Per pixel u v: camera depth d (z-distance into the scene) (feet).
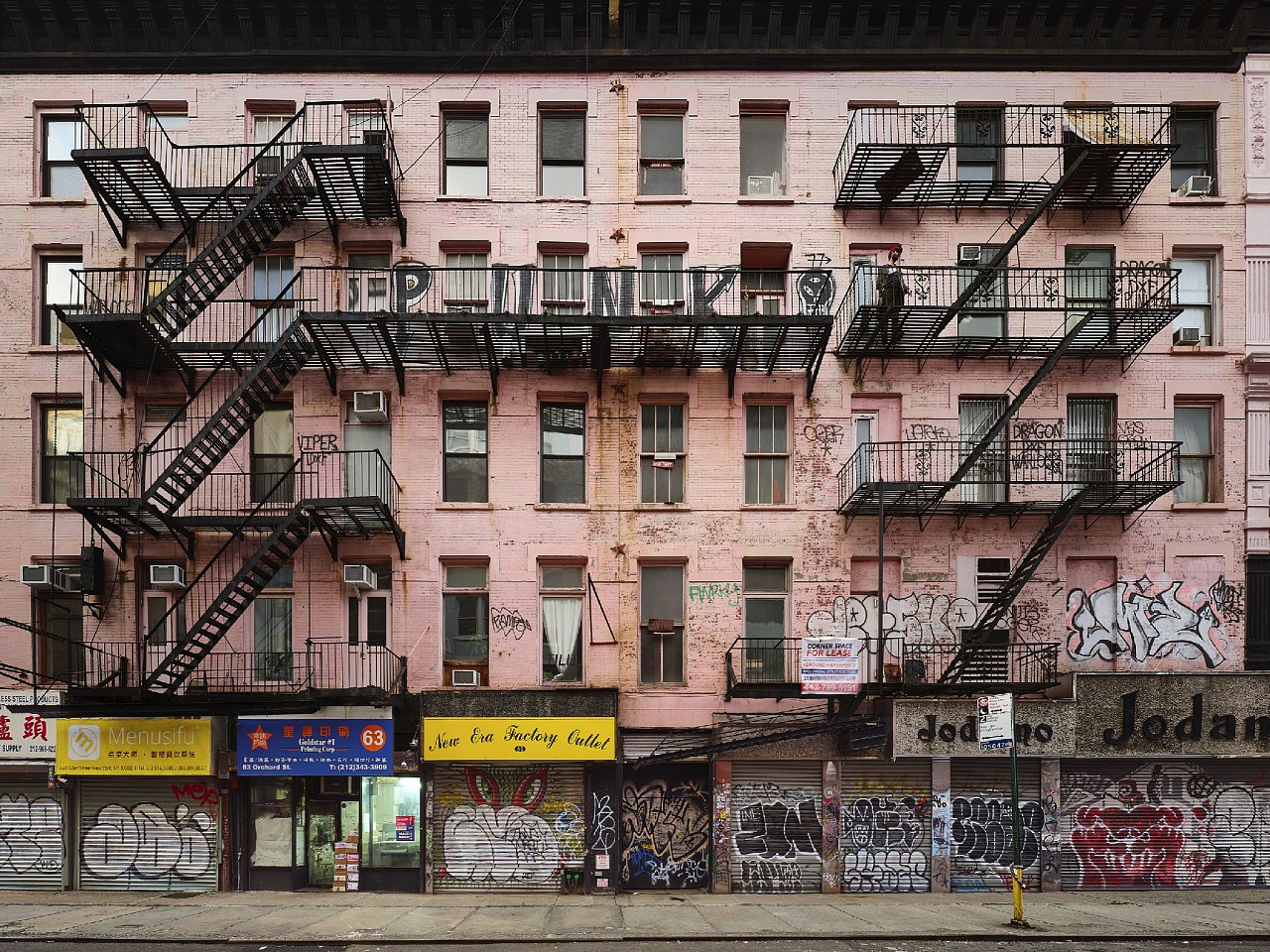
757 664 62.39
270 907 54.54
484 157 65.72
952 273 63.16
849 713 59.21
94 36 64.44
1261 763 61.93
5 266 64.39
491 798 60.54
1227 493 63.26
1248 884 61.36
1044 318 63.82
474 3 63.31
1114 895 59.16
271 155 62.85
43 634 60.03
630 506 62.90
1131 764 61.72
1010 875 60.70
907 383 63.77
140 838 61.11
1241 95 65.21
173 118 65.16
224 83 64.85
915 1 63.77
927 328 61.05
